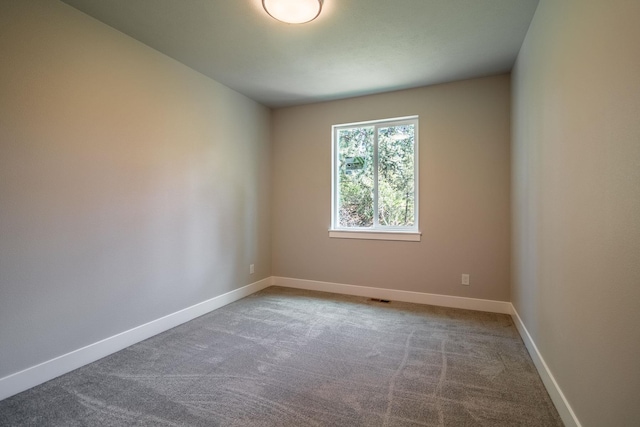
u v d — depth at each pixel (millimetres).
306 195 4062
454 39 2451
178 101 2846
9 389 1748
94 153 2182
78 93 2086
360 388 1823
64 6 2006
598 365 1222
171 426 1507
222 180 3383
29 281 1847
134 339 2441
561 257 1622
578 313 1409
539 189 2021
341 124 3859
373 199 3785
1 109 1724
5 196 1743
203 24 2256
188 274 2957
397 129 3670
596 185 1245
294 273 4145
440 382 1882
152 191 2605
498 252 3148
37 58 1872
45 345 1914
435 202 3387
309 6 1977
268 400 1712
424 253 3445
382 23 2232
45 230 1917
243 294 3701
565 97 1567
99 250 2215
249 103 3809
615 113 1103
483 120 3189
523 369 2031
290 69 3008
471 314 3086
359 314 3090
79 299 2094
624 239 1043
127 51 2400
